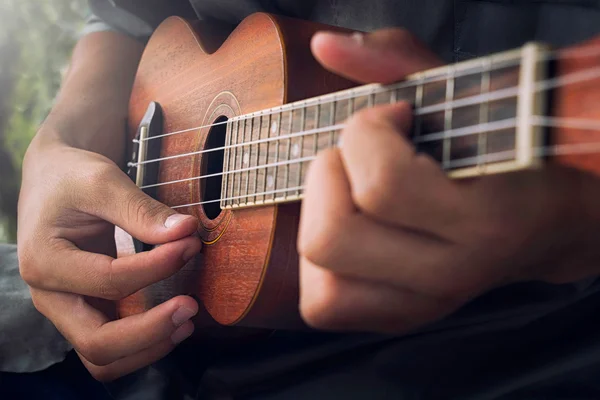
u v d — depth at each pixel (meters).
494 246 0.42
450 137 0.42
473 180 0.41
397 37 0.45
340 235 0.42
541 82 0.38
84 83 0.76
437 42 0.62
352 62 0.44
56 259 0.61
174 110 0.66
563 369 0.53
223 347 0.62
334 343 0.57
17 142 1.35
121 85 0.78
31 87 1.36
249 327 0.59
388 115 0.43
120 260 0.59
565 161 0.38
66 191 0.62
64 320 0.62
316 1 0.69
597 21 0.56
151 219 0.58
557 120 0.38
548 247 0.42
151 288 0.64
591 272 0.45
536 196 0.41
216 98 0.61
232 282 0.56
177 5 0.81
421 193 0.40
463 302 0.44
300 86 0.54
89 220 0.63
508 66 0.40
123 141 0.76
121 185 0.61
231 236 0.56
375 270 0.43
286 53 0.54
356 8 0.66
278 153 0.52
